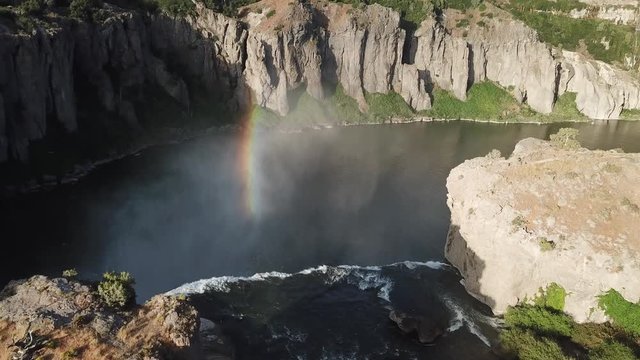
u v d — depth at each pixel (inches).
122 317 1524.4
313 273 2581.2
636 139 5290.4
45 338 1391.5
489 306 2306.8
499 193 2357.3
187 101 4849.9
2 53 3189.0
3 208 3097.9
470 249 2438.5
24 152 3368.6
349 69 5757.9
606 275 2023.9
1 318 1471.5
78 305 1531.7
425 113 5959.6
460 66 6102.4
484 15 6387.8
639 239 2075.5
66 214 3083.2
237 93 5241.1
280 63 5251.0
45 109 3567.9
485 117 5994.1
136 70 4522.6
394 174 4072.3
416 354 2023.9
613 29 6752.0
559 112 6166.3
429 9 6240.2
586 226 2139.5
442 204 3513.8
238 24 5211.6
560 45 6663.4
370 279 2534.5
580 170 2358.5
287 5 5438.0
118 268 2586.1
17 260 2591.0
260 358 1967.3
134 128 4301.2
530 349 1942.7
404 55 6156.5
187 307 1609.3
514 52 6210.6
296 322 2190.0
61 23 3811.5
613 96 6190.9
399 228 3139.8
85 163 3774.6
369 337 2114.9
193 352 1504.7
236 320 2181.3
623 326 2004.2
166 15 5103.3
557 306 2135.8
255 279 2511.1
